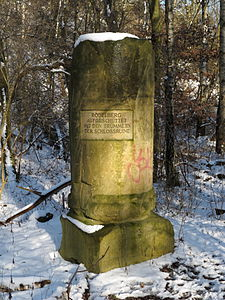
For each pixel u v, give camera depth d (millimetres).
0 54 8797
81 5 13594
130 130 4051
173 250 4523
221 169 9391
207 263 4191
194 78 13641
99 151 4031
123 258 4047
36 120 10664
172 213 6312
